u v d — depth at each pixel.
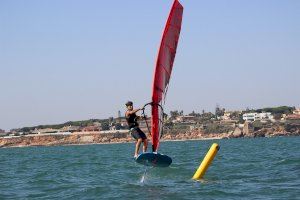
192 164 39.22
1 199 23.00
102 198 21.66
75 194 23.38
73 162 54.09
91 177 31.98
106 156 70.62
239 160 43.34
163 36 22.92
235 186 23.80
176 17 23.03
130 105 23.27
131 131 23.20
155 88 23.17
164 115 23.84
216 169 33.06
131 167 39.34
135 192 22.84
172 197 21.06
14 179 33.31
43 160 66.69
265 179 26.36
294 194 20.94
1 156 100.81
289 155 49.00
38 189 26.47
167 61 23.50
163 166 23.19
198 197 20.92
